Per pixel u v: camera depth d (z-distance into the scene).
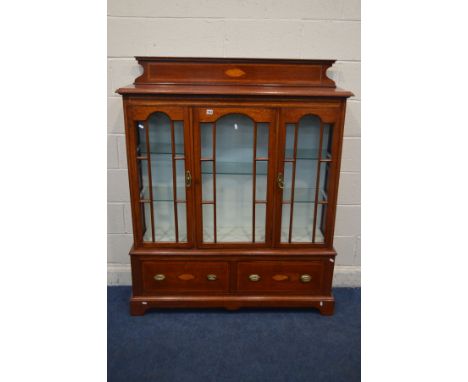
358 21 1.87
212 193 1.83
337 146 1.71
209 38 1.88
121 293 2.14
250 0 1.83
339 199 2.13
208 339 1.78
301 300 1.92
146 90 1.60
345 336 1.81
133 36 1.87
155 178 1.83
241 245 1.85
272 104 1.65
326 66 1.75
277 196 1.78
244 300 1.92
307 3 1.84
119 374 1.58
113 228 2.15
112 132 1.99
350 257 2.23
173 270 1.88
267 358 1.67
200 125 1.67
